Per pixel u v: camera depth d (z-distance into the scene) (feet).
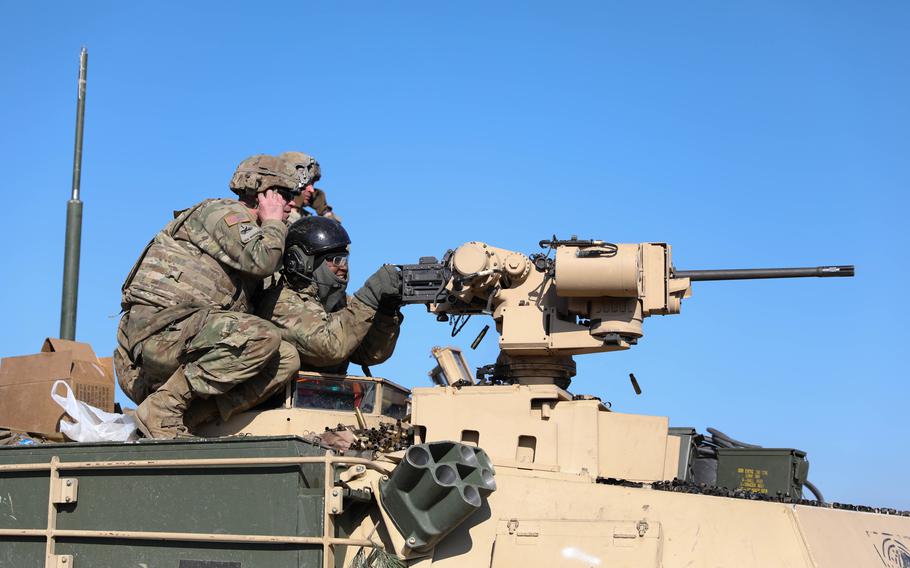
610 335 30.01
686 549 24.20
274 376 31.50
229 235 32.24
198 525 25.71
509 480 26.40
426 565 25.36
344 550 25.30
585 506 25.49
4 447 28.14
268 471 25.18
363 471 25.72
